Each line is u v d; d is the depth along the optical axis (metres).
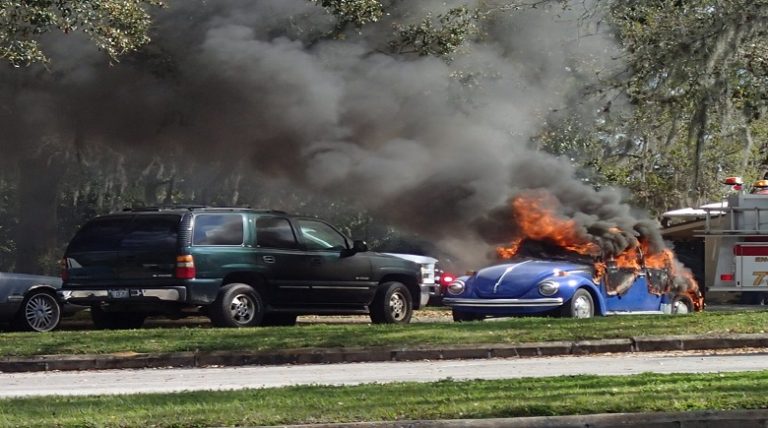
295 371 22.95
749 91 33.81
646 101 34.75
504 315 32.75
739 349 26.77
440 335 26.62
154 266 29.88
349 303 33.00
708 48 32.91
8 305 32.53
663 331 27.36
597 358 25.08
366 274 33.34
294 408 15.10
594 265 33.88
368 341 25.89
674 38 33.16
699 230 42.75
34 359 24.19
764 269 39.59
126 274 30.11
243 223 30.92
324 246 32.72
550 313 32.66
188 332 27.30
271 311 31.34
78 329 34.81
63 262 31.00
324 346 25.42
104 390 19.61
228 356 24.70
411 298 34.59
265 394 16.58
